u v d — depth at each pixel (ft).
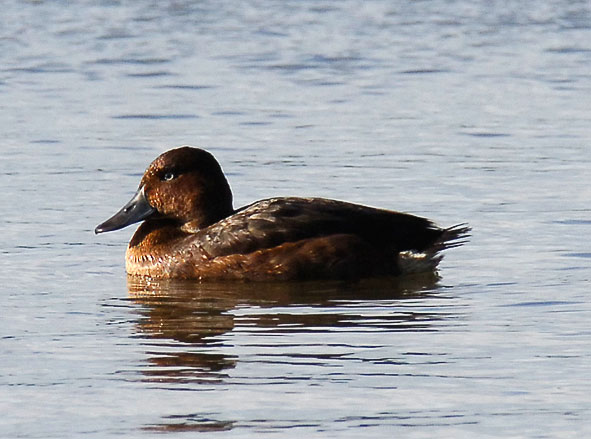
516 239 48.83
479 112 73.20
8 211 53.26
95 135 67.82
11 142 65.98
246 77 83.25
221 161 62.18
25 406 31.83
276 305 41.55
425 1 108.06
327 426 30.42
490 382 33.24
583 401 31.83
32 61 86.74
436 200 54.44
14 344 36.99
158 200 47.16
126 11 103.24
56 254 47.93
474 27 98.58
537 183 57.21
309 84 81.30
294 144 65.72
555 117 71.67
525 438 29.71
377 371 34.24
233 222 45.50
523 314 39.68
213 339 37.45
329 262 44.57
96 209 53.72
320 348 36.40
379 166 60.80
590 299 41.22
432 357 35.37
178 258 45.50
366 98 77.30
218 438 29.81
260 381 33.53
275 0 108.78
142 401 32.14
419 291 43.04
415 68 85.61
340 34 96.07
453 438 29.71
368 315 40.04
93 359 35.55
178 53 89.81
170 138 67.26
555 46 92.27
